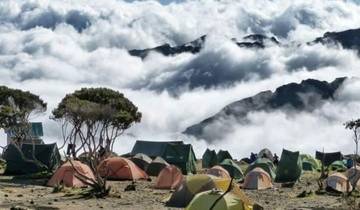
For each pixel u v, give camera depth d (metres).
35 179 46.59
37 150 50.72
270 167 56.97
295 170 53.56
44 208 30.55
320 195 40.81
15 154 50.22
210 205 23.94
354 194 39.53
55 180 41.78
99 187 37.00
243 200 26.52
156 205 32.88
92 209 30.91
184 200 32.28
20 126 61.19
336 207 34.28
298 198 39.03
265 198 38.72
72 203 32.94
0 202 32.22
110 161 49.22
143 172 50.47
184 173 58.28
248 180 45.84
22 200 33.56
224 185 31.67
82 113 49.88
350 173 45.19
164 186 42.34
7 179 45.94
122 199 35.47
